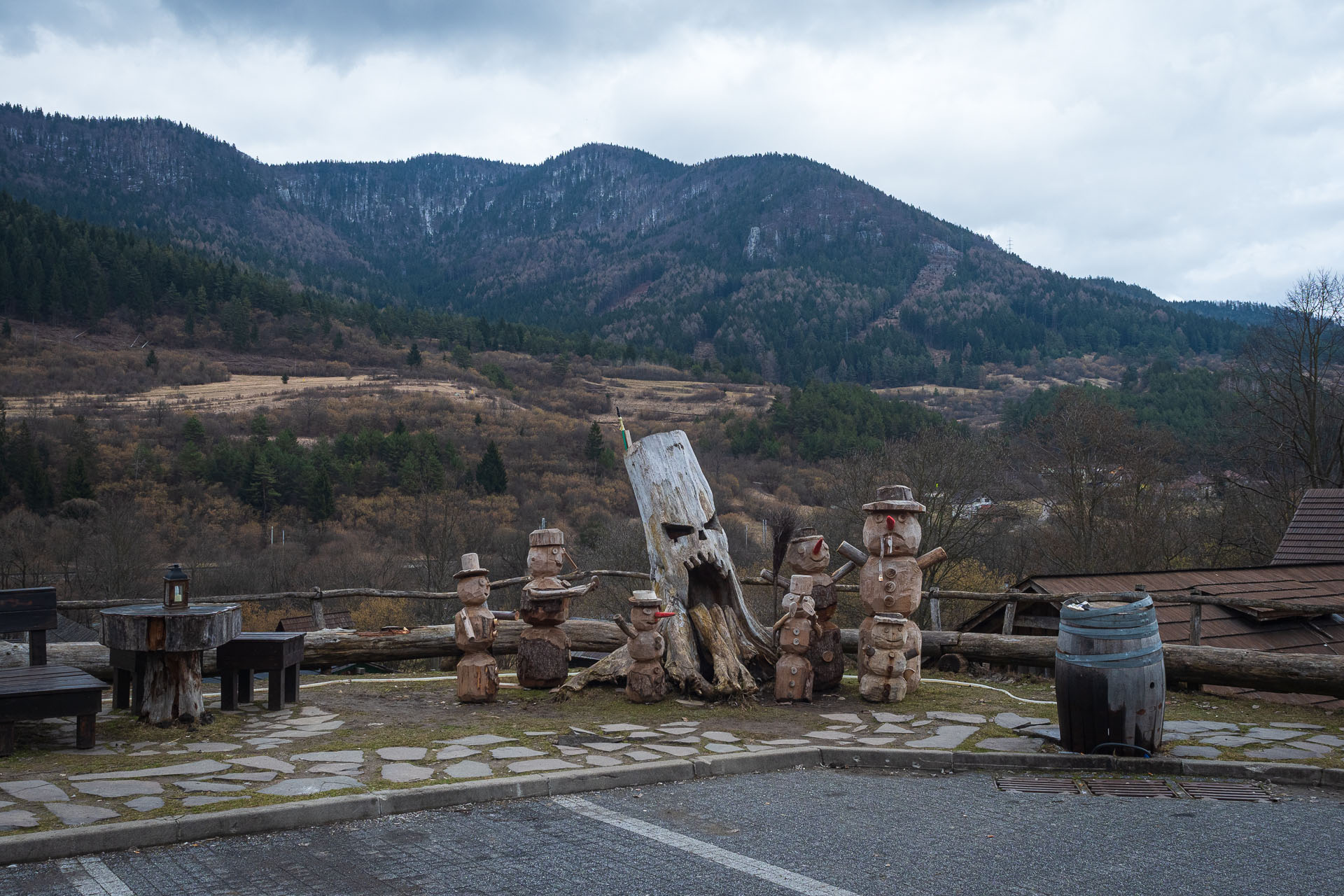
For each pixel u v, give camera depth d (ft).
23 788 17.78
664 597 31.68
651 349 532.32
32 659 24.35
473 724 25.53
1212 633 38.32
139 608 25.21
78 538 135.95
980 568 111.96
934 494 95.14
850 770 21.65
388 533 166.40
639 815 17.43
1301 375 100.73
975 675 36.78
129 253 404.57
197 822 15.70
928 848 15.57
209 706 28.12
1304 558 55.62
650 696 28.99
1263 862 14.93
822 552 31.32
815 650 30.48
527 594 31.48
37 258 361.10
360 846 15.47
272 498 181.16
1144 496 106.93
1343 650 40.50
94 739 21.94
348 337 412.77
